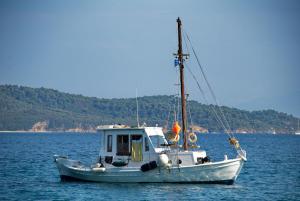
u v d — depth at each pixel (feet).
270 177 325.62
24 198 243.81
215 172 258.57
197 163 258.98
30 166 401.70
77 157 530.68
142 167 258.37
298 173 350.43
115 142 270.67
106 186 264.52
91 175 271.69
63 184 278.87
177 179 259.60
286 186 283.18
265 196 248.93
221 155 583.99
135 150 265.13
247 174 343.05
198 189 252.83
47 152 620.90
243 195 246.68
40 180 305.12
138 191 248.93
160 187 256.73
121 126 271.90
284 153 610.65
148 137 262.26
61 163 284.41
